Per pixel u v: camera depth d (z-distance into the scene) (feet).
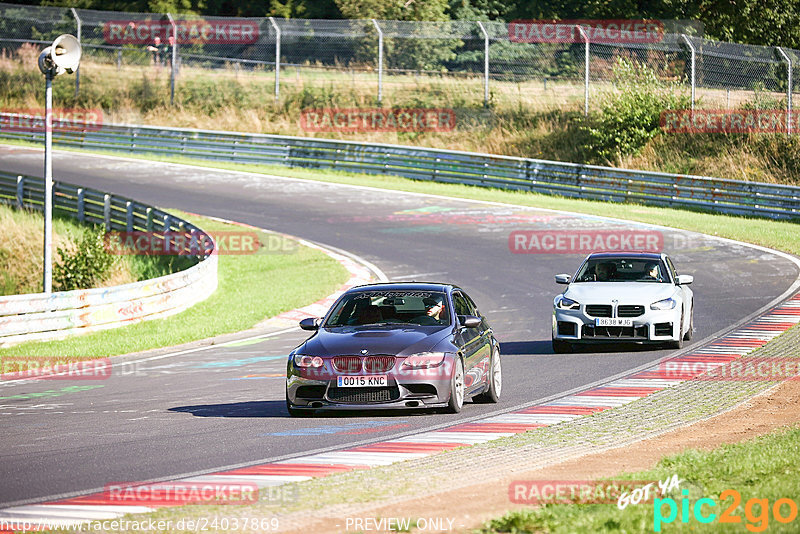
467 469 107.34
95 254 355.56
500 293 297.33
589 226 407.64
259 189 503.61
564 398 157.17
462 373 144.56
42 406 161.58
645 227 404.16
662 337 201.77
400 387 138.82
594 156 564.71
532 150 582.76
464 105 626.23
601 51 617.62
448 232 400.47
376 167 548.31
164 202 465.06
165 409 156.04
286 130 638.94
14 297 240.12
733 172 522.47
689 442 121.08
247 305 294.25
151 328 260.83
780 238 383.65
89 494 99.66
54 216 431.84
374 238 392.88
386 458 114.83
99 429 138.82
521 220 423.23
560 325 206.08
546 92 623.77
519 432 130.00
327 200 476.13
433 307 152.76
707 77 572.51
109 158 591.78
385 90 647.15
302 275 336.90
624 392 160.66
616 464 108.58
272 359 213.66
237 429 136.36
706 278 312.91
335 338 145.07
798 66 544.62
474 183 520.01
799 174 515.50
